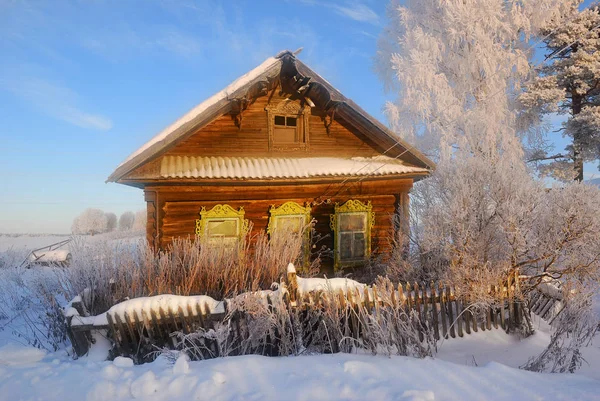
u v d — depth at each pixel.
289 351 4.59
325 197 8.73
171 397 3.18
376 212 9.12
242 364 3.85
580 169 17.12
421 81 13.69
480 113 13.27
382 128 8.38
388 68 16.55
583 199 5.43
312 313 4.78
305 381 3.41
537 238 5.75
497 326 5.77
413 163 8.97
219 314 4.86
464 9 13.63
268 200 8.49
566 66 16.81
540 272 6.25
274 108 8.68
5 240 34.56
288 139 8.88
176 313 4.81
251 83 7.47
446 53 14.99
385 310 4.75
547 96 15.23
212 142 8.27
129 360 4.02
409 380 3.56
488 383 3.58
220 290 6.04
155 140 7.55
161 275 5.84
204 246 6.70
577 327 5.24
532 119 15.66
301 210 8.59
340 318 4.68
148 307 4.77
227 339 4.68
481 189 6.13
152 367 3.87
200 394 3.20
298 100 8.84
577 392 3.40
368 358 4.21
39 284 6.41
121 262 6.15
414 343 4.48
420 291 5.53
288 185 8.52
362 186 8.89
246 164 8.12
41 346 5.58
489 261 5.78
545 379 3.76
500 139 13.76
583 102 17.59
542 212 5.93
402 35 16.17
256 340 4.62
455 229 6.00
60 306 5.67
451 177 6.59
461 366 3.99
